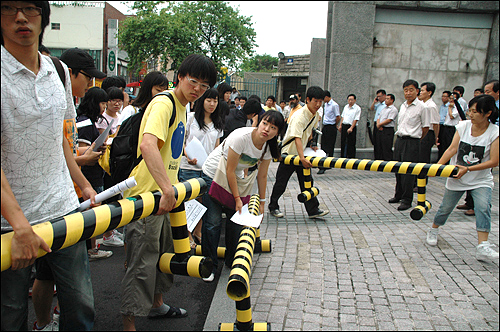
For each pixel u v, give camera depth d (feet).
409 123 20.86
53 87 6.31
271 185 25.64
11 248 5.05
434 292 11.09
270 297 10.57
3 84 5.62
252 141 11.03
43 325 8.27
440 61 34.91
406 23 34.40
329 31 37.93
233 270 8.19
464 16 34.30
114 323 9.29
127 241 8.25
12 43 5.76
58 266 6.71
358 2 33.32
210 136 15.05
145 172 8.04
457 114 28.14
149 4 72.84
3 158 5.87
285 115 46.78
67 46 77.41
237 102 33.04
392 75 35.04
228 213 12.14
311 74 61.41
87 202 7.02
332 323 9.36
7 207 5.08
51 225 5.61
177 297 10.95
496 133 13.46
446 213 14.29
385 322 9.48
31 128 5.96
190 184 8.14
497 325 9.47
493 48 34.09
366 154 34.91
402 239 15.43
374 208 20.20
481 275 12.26
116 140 8.38
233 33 80.74
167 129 7.82
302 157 16.85
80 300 6.91
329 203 21.17
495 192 23.97
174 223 8.21
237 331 8.29
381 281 11.71
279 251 14.01
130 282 8.10
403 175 19.74
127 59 78.59
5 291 5.87
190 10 78.18
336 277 11.93
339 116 32.42
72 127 9.53
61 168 6.77
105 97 12.21
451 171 13.58
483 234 13.65
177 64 72.64
